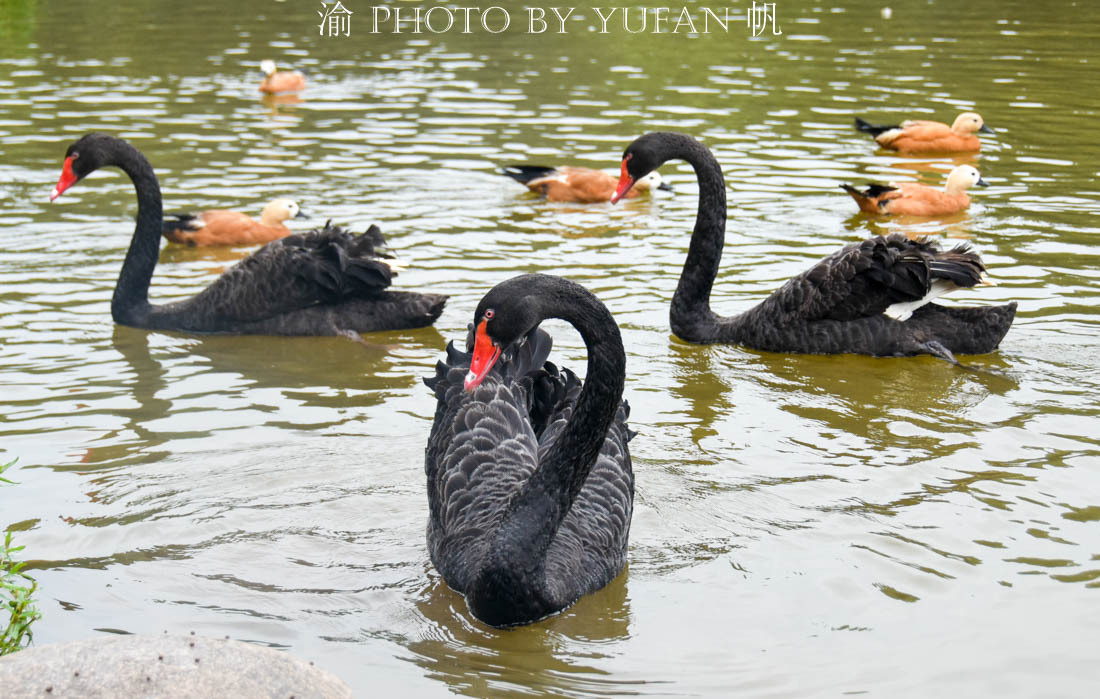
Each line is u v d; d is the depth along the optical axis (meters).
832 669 5.19
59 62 18.81
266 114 16.09
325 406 8.10
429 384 6.73
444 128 15.55
